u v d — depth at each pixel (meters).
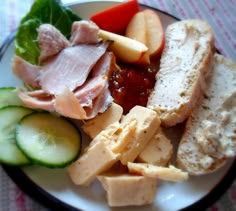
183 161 0.21
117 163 0.20
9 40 0.25
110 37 0.26
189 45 0.27
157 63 0.28
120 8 0.28
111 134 0.21
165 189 0.20
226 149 0.21
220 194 0.20
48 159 0.19
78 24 0.25
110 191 0.18
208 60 0.25
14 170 0.19
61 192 0.19
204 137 0.21
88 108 0.22
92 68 0.25
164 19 0.30
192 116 0.23
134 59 0.26
